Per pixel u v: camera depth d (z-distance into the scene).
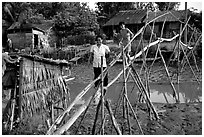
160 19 29.09
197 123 6.65
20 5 42.09
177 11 29.73
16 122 5.20
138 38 28.80
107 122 6.70
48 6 44.22
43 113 5.98
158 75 15.84
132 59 6.93
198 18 26.59
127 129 6.21
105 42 27.89
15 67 5.13
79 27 32.75
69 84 14.30
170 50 21.88
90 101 4.98
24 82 5.15
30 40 31.12
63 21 32.94
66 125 4.33
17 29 31.72
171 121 6.80
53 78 6.77
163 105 8.61
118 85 13.45
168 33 29.33
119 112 7.64
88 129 6.17
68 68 8.55
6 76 5.23
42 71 6.04
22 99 5.08
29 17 37.59
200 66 18.12
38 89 5.78
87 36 31.30
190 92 10.97
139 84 7.16
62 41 31.69
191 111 7.74
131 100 9.47
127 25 31.31
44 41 32.34
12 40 31.56
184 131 6.09
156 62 21.30
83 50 25.62
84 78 16.36
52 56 25.47
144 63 7.69
